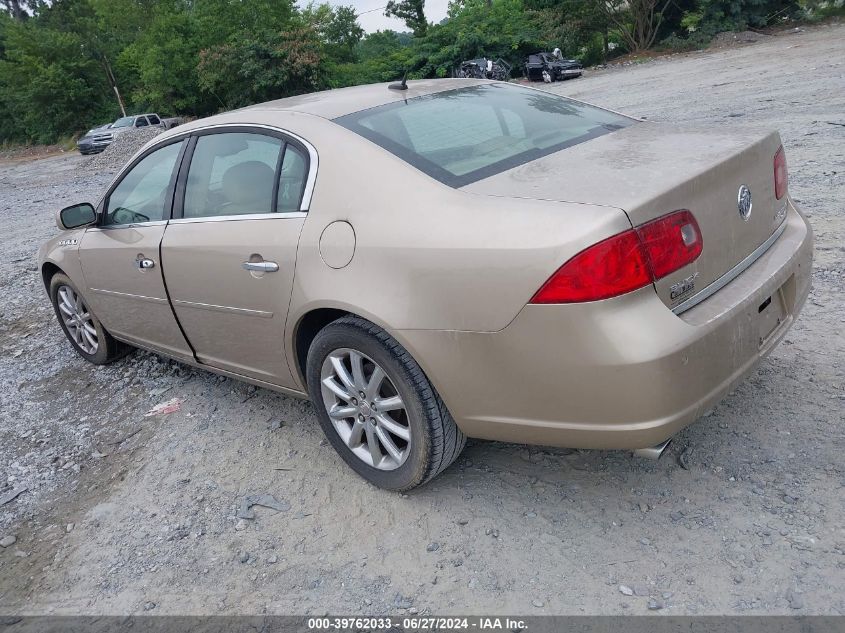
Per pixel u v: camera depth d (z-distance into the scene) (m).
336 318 3.05
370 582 2.57
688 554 2.43
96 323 4.77
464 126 3.10
